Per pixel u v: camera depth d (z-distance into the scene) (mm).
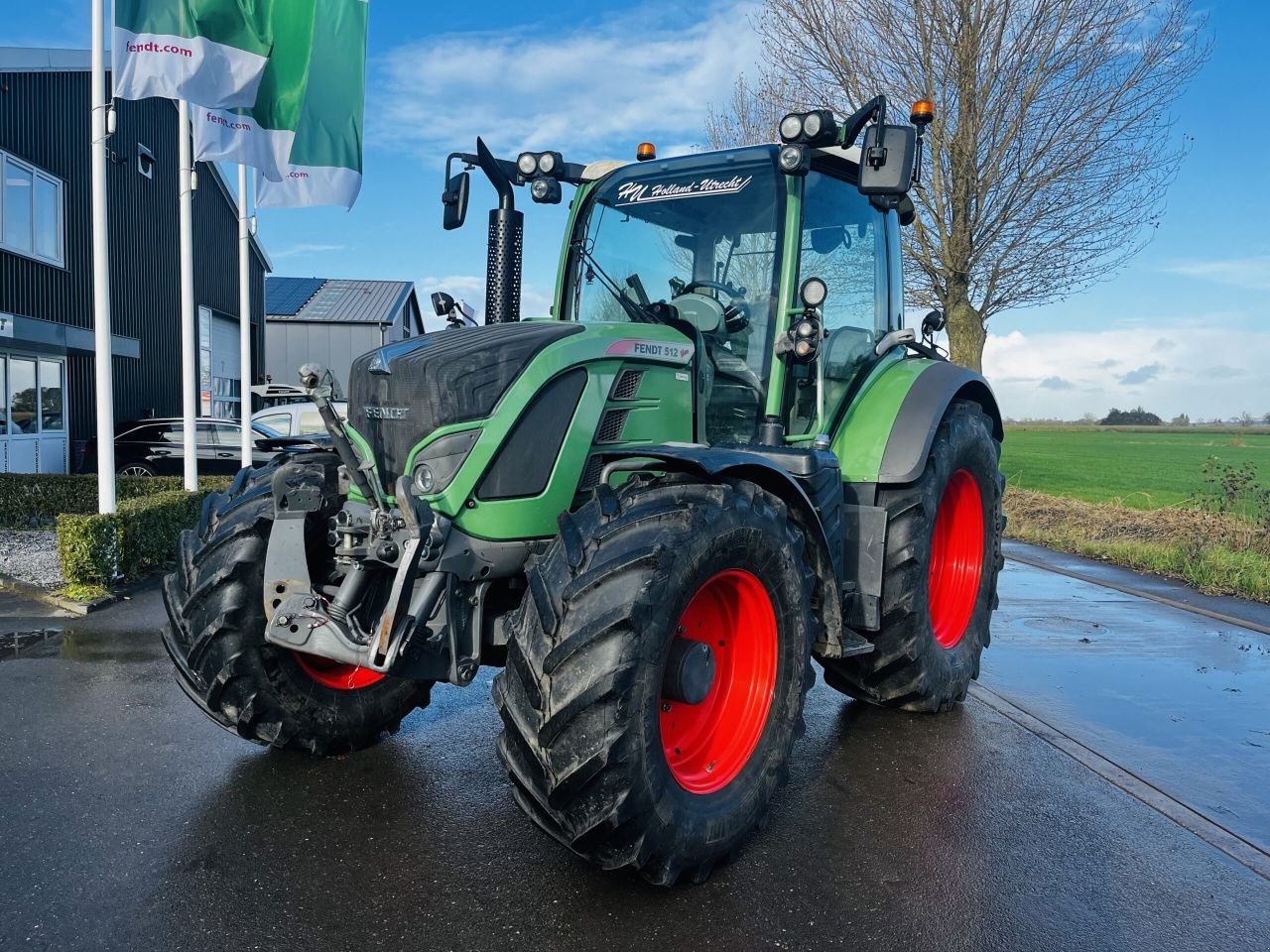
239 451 15867
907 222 5398
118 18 7805
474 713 4547
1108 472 20656
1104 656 5695
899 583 4172
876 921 2717
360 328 36000
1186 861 3131
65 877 2842
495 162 4211
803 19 13477
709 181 4168
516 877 2926
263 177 10078
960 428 4691
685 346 3637
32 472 14742
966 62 12508
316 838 3152
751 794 3098
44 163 14969
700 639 3271
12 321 13734
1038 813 3477
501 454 3078
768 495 3234
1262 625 6520
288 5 9648
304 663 3748
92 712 4359
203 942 2514
